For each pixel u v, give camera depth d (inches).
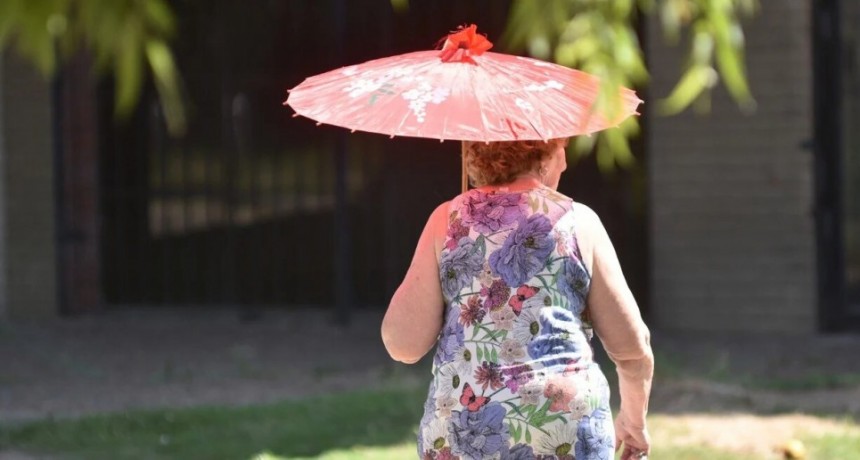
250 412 762.8
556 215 335.0
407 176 1104.8
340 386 867.4
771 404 760.3
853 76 995.3
